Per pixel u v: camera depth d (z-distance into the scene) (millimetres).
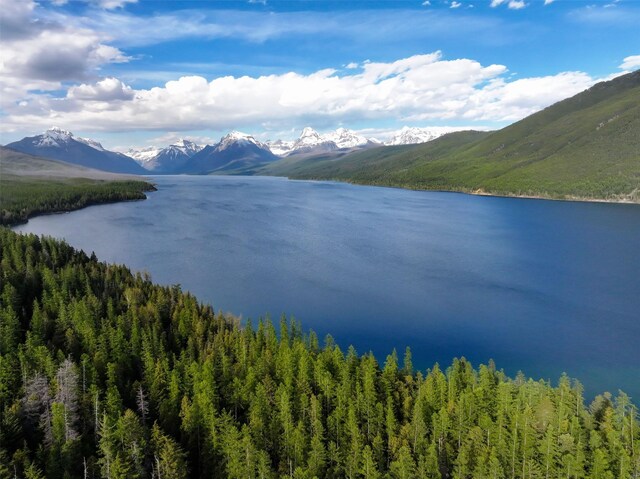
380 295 184000
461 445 85438
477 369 128250
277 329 152750
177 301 153750
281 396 90250
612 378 122812
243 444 77312
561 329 152250
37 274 162250
